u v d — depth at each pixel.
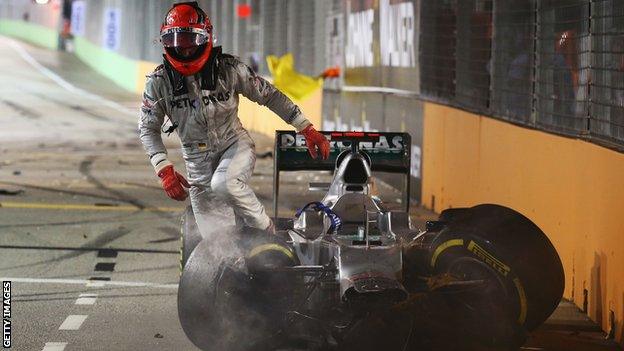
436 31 28.06
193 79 14.13
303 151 16.19
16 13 167.38
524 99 21.27
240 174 14.49
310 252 14.21
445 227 14.50
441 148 27.08
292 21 47.75
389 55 32.62
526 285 14.05
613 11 16.44
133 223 24.97
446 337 14.44
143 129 14.56
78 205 27.62
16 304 17.08
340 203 14.38
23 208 26.89
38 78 98.06
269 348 13.65
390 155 16.25
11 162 37.81
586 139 17.38
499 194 22.30
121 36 98.81
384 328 13.60
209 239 13.70
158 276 19.39
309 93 39.69
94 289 18.27
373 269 12.90
